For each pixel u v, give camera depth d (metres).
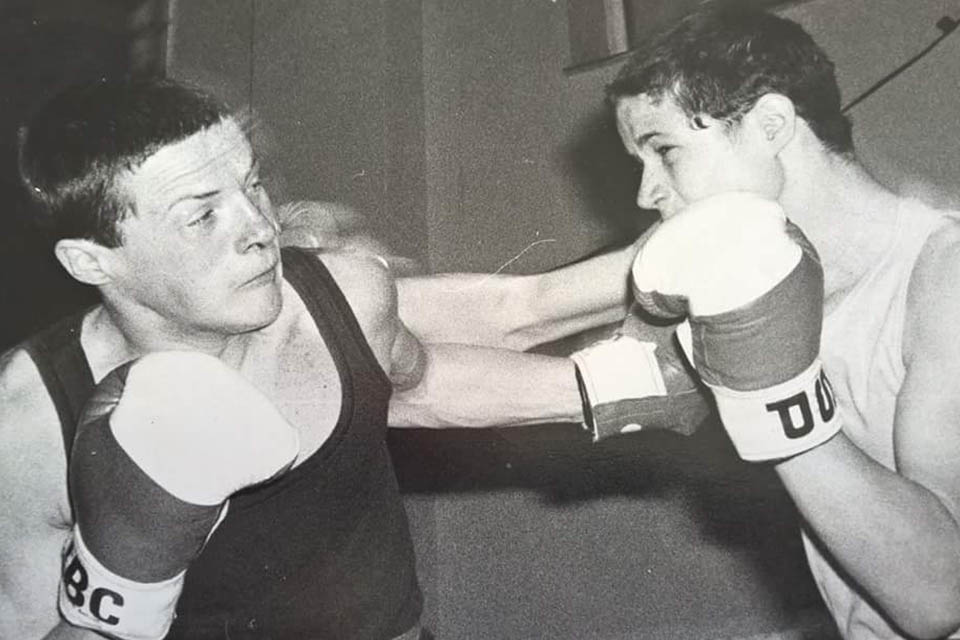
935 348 2.22
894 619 2.21
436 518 2.49
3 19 2.34
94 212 2.22
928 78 2.31
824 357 2.30
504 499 2.47
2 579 2.24
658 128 2.34
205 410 2.21
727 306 2.16
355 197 2.51
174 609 2.24
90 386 2.25
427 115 2.57
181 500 2.17
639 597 2.43
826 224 2.30
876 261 2.28
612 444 2.42
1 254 2.25
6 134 2.27
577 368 2.39
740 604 2.38
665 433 2.40
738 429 2.18
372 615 2.39
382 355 2.41
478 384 2.44
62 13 2.38
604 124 2.48
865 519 2.17
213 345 2.30
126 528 2.16
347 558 2.36
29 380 2.26
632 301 2.39
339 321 2.35
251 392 2.24
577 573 2.45
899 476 2.21
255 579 2.32
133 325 2.29
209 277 2.27
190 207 2.25
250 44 2.51
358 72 2.55
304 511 2.32
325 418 2.32
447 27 2.61
